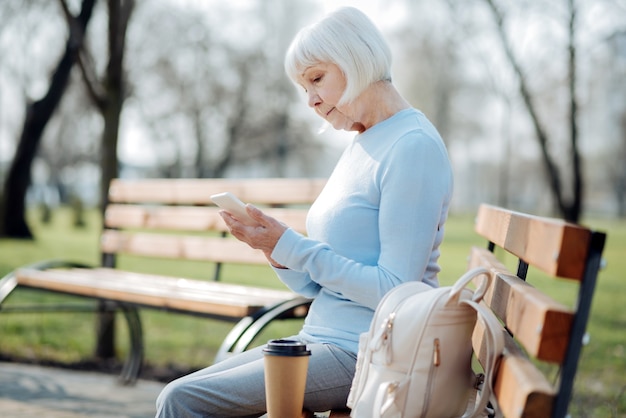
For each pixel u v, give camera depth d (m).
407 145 2.42
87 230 28.48
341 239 2.50
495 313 2.36
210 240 4.89
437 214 2.40
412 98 30.20
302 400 2.32
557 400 1.66
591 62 18.39
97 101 6.25
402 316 2.11
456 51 20.19
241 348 3.18
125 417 4.39
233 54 33.41
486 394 1.98
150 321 8.38
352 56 2.51
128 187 5.62
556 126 22.61
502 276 2.34
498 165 40.38
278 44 33.97
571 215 17.23
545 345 1.70
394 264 2.37
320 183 4.31
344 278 2.39
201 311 3.75
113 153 6.23
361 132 2.68
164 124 34.53
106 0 6.29
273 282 11.66
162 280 4.79
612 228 30.42
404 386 2.06
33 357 6.21
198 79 32.72
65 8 6.30
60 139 37.81
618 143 32.62
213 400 2.43
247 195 4.73
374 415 2.05
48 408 4.55
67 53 16.25
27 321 7.98
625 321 8.70
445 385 2.08
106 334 6.27
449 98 31.41
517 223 2.28
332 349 2.48
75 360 6.17
